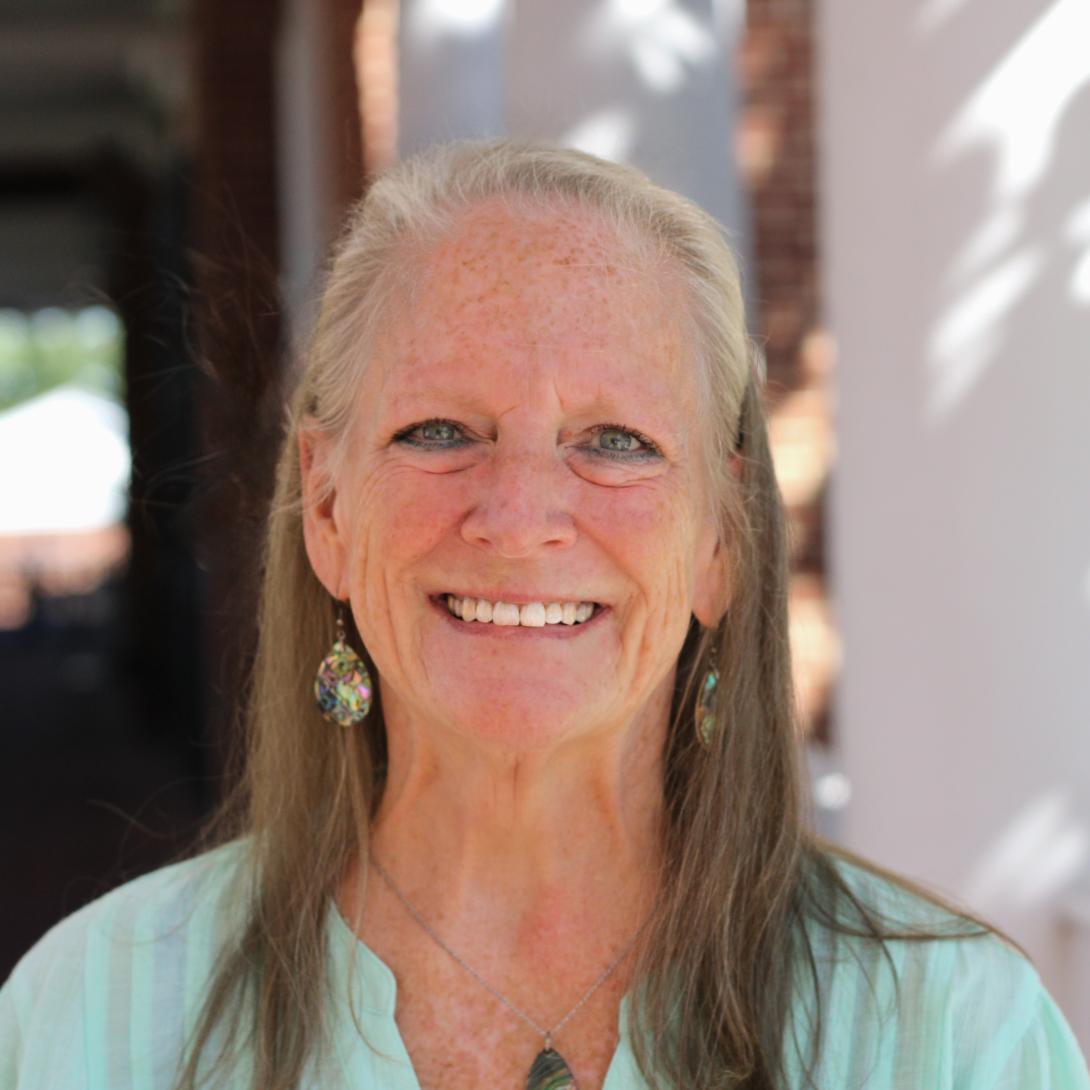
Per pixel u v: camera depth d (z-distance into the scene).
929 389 3.53
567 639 1.66
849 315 3.63
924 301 3.52
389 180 1.76
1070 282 3.42
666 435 1.68
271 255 8.37
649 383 1.67
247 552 2.25
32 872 8.54
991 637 3.51
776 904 1.80
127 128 14.10
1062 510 3.46
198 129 8.68
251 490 2.24
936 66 3.47
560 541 1.63
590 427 1.67
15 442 34.78
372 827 1.87
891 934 1.79
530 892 1.77
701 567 1.80
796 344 5.46
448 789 1.77
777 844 1.83
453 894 1.78
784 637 1.88
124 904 1.91
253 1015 1.77
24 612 23.36
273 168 8.42
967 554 3.52
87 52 12.02
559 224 1.68
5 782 11.16
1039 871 3.53
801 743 1.91
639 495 1.66
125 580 15.70
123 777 11.20
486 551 1.63
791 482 5.36
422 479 1.65
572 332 1.64
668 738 1.89
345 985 1.76
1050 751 3.50
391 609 1.68
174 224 10.27
